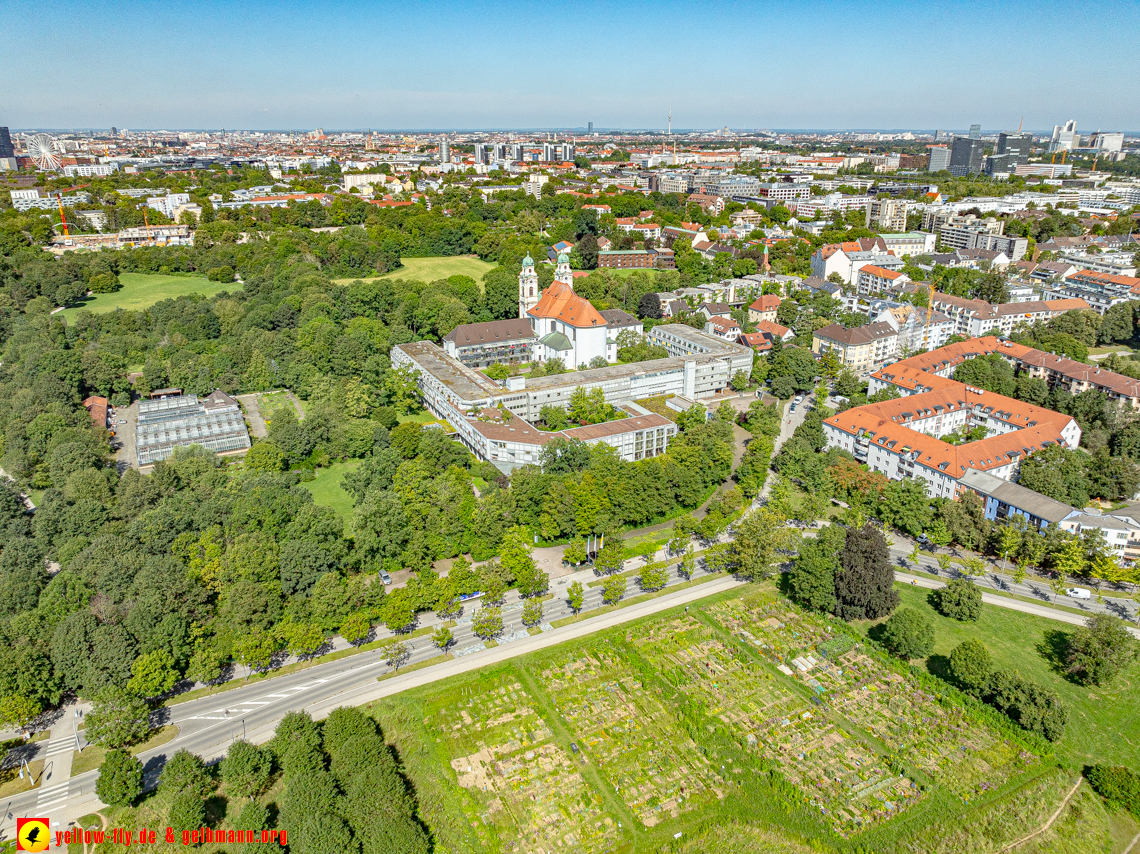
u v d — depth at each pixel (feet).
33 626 483.92
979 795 412.57
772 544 604.90
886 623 556.92
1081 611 572.51
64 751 445.37
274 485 652.48
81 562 535.60
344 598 531.09
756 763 431.02
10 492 645.92
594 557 649.20
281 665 516.73
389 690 490.90
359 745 402.93
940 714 469.57
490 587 558.97
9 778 426.10
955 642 536.83
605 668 511.40
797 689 491.31
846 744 446.60
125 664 461.78
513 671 507.71
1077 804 409.69
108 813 400.88
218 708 476.13
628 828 392.68
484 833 390.01
